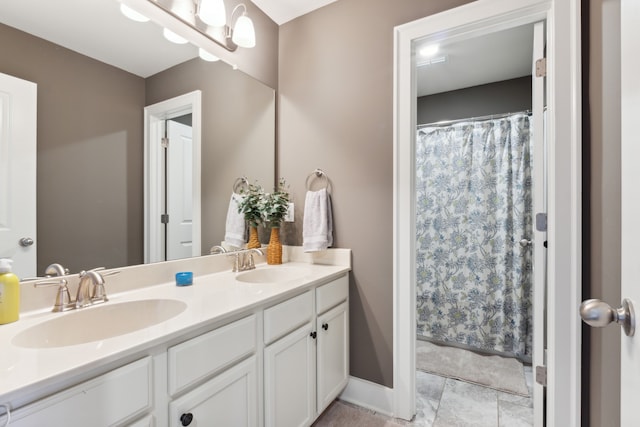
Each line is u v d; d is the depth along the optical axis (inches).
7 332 32.8
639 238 17.9
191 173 61.2
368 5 69.0
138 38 52.7
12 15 39.6
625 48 20.6
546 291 56.2
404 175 63.9
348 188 70.8
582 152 48.3
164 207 56.4
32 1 41.4
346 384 68.9
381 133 66.8
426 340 103.9
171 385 33.4
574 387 48.1
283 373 49.7
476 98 111.1
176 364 33.8
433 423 62.6
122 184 50.5
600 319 20.5
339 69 72.4
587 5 47.5
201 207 62.9
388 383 65.9
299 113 78.4
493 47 86.8
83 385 26.4
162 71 56.1
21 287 38.3
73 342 38.1
